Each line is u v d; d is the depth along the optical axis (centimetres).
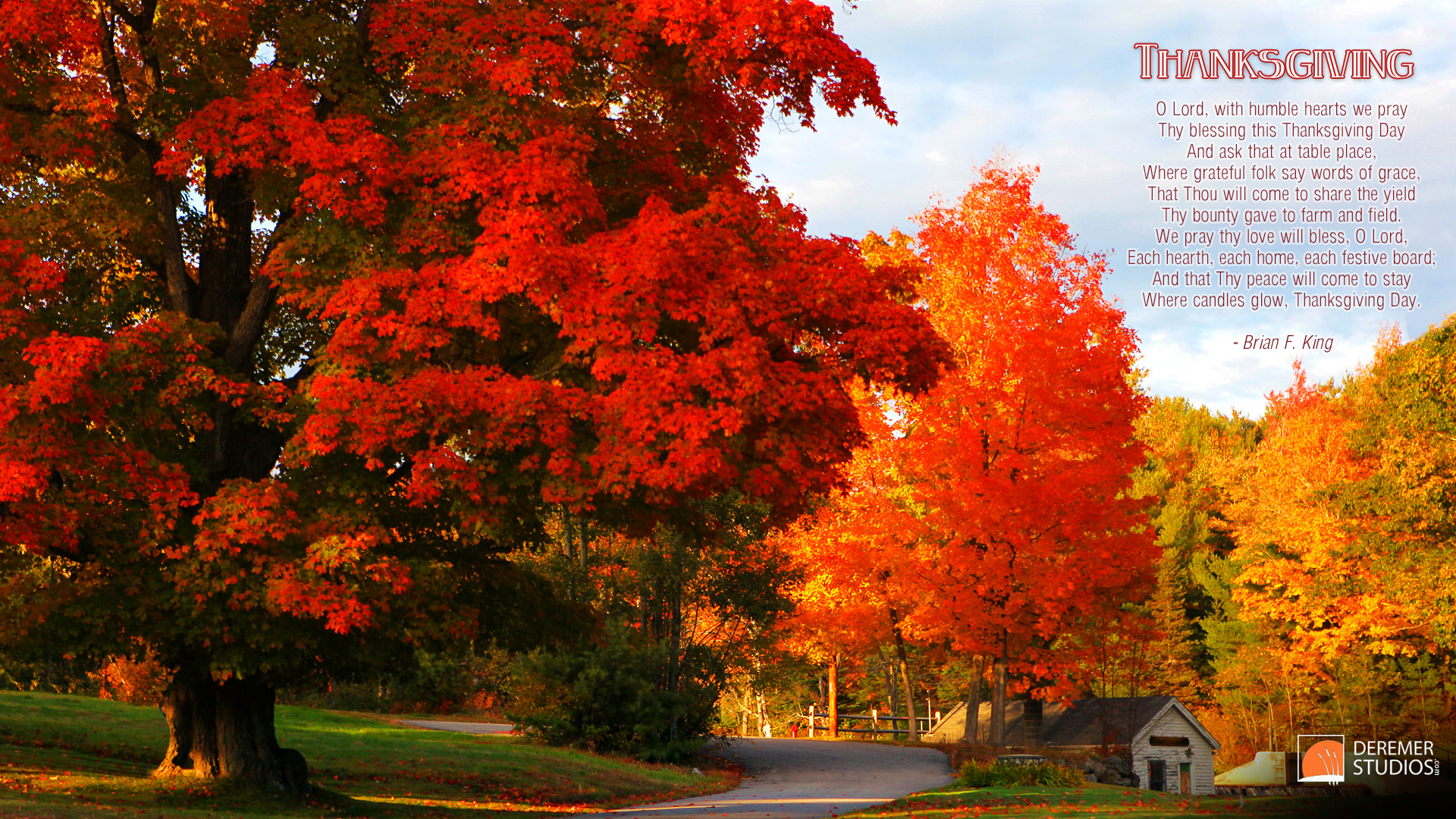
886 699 6159
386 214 1372
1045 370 2834
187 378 1291
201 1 1358
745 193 1567
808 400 1288
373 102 1438
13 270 1243
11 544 1279
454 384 1234
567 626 1747
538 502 1602
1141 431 6488
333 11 1566
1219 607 5369
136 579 1290
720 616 3023
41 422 1185
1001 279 2919
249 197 1605
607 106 1619
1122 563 2853
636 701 2759
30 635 1311
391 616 1398
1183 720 3419
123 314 1571
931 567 3066
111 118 1325
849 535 3203
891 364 1324
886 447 3097
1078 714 3600
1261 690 4722
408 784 2044
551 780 2209
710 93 1584
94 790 1484
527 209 1240
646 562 2825
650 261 1198
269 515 1251
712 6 1310
